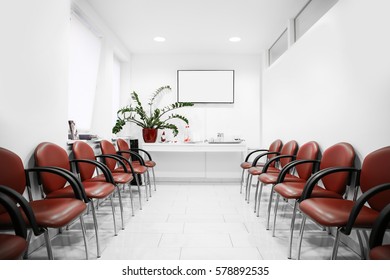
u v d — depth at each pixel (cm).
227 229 243
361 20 194
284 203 332
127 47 456
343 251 196
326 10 272
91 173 252
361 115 194
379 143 176
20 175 165
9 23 172
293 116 324
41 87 209
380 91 174
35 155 188
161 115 460
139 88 489
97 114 379
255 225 253
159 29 383
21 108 186
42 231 140
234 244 210
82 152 244
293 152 294
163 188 421
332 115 234
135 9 326
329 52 239
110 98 392
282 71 366
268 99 437
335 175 200
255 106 491
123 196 365
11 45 175
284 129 357
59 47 234
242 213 291
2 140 169
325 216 143
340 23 222
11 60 175
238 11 330
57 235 227
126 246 206
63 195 191
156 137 458
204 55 488
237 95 489
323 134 250
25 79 189
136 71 489
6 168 155
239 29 382
